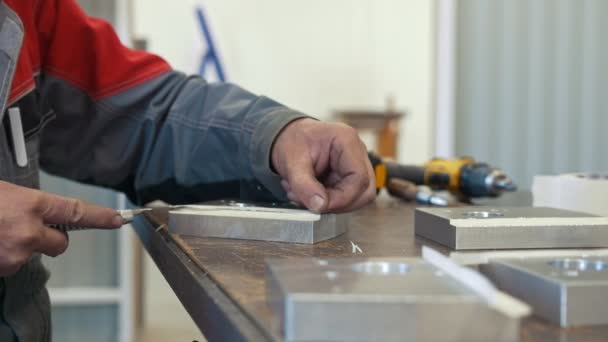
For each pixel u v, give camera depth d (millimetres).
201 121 814
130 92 861
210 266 512
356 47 3854
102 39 869
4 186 577
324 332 327
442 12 2361
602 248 564
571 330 360
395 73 3893
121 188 903
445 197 1053
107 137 875
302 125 708
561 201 790
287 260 414
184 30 3662
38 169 824
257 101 785
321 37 3822
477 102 2377
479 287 338
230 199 777
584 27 2254
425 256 432
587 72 2260
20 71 777
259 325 364
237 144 770
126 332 2084
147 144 853
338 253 568
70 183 2041
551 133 2318
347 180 673
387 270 398
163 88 867
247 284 455
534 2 2301
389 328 326
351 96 3879
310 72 3836
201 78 883
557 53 2289
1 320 721
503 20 2338
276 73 3812
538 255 459
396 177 1079
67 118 880
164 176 850
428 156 3949
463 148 2393
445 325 324
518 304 326
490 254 483
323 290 340
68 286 2088
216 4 3703
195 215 640
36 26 850
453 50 2361
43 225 579
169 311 2871
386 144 3357
